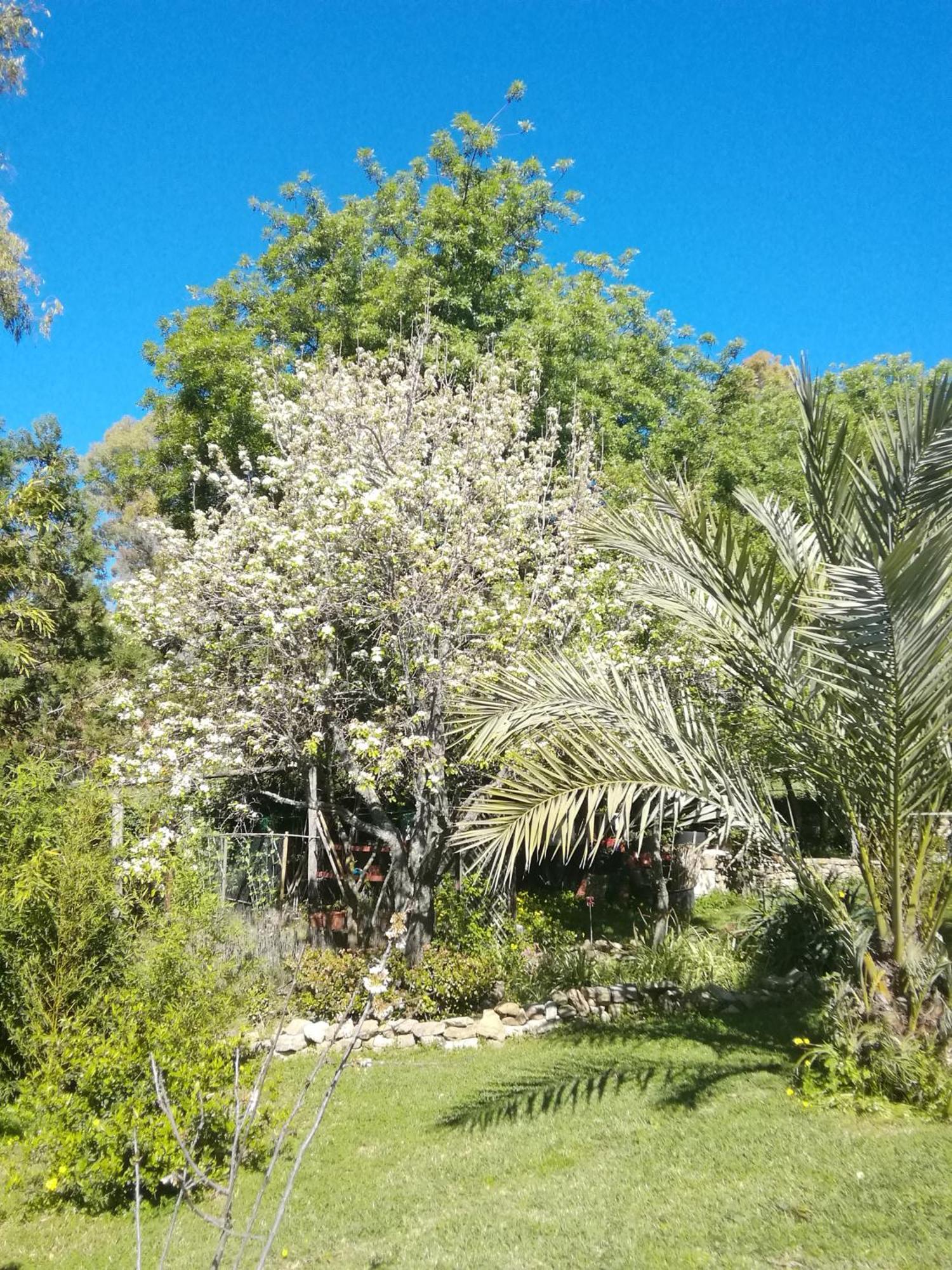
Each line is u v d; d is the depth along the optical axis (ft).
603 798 20.71
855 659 17.28
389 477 29.71
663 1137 17.80
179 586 33.35
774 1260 12.93
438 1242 14.66
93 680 36.45
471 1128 19.45
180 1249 15.34
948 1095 17.58
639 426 55.57
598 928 39.96
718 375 64.13
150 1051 17.75
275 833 34.35
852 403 63.46
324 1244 15.12
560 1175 16.83
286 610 27.84
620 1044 24.27
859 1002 19.26
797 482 53.31
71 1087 19.13
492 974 28.53
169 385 52.85
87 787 23.04
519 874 37.81
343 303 53.36
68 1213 16.89
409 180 56.75
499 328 53.52
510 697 21.08
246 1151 17.67
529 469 35.45
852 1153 16.03
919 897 19.66
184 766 29.04
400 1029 26.03
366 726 27.12
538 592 31.07
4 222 33.45
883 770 18.25
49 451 38.42
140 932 21.95
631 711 20.80
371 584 29.37
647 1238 13.97
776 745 21.24
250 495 37.24
